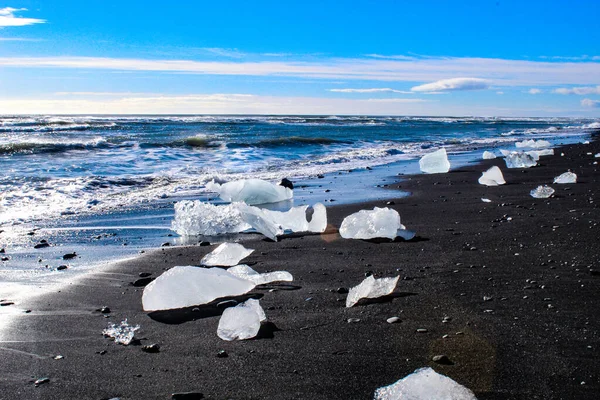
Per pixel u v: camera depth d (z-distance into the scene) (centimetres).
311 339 258
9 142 1442
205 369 229
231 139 1675
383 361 232
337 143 1752
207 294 317
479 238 460
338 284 346
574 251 405
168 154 1284
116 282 366
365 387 211
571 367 218
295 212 532
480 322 270
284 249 445
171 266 404
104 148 1369
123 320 291
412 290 326
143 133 2038
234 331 263
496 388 203
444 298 308
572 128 3105
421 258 402
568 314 277
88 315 301
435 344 246
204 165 1130
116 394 209
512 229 489
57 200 723
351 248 443
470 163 1148
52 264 414
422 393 188
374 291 315
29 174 927
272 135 2025
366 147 1652
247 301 288
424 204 647
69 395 209
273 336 262
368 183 861
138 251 454
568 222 509
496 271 360
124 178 915
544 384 205
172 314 299
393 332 262
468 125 3628
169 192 797
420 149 1603
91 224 578
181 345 255
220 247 418
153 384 216
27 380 222
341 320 281
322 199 709
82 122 2864
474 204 635
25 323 288
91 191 795
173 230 543
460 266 374
